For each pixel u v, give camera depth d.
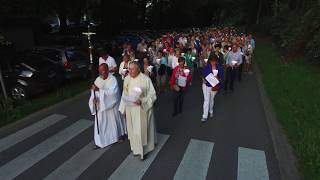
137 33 34.41
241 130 8.95
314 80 14.29
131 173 6.54
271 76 16.16
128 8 38.50
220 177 6.38
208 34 26.14
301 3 28.17
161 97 12.55
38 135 8.65
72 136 8.55
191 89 13.96
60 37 24.55
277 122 9.38
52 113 10.58
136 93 6.73
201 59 15.84
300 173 6.41
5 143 8.12
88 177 6.40
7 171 6.68
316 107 10.43
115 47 25.28
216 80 9.48
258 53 26.03
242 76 17.22
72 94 12.77
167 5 55.81
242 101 12.00
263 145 7.93
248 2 61.41
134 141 7.05
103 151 7.55
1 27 18.72
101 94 7.36
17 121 9.69
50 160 7.14
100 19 35.59
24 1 15.34
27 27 22.42
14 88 12.54
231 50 13.35
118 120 7.84
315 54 16.77
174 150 7.61
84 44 20.50
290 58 20.22
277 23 31.70
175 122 9.63
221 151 7.57
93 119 9.95
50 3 17.44
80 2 20.05
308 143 7.55
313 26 19.05
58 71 14.07
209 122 9.62
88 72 16.00
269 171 6.62
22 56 13.64
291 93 12.39
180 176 6.41
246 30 55.34
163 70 12.96
